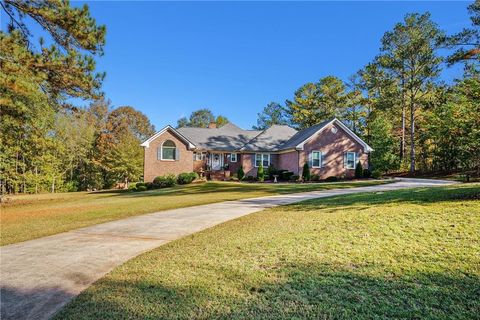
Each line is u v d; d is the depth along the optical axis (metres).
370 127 33.78
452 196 8.49
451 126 9.08
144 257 5.30
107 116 49.66
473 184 12.05
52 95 12.78
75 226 8.52
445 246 4.71
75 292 3.87
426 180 21.22
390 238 5.34
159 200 14.63
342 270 4.12
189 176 26.50
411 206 7.59
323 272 4.09
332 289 3.55
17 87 9.80
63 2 10.94
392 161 30.59
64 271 4.69
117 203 14.41
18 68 10.14
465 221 5.83
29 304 3.54
